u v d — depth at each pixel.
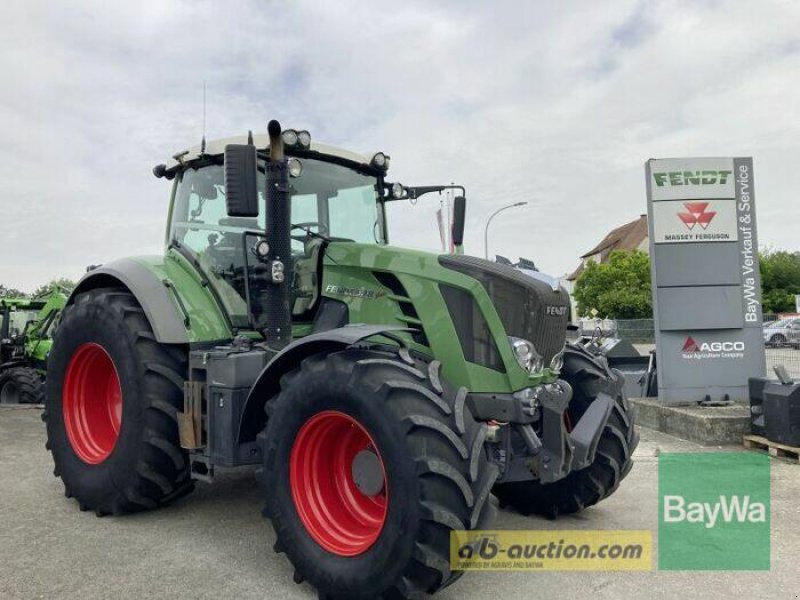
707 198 7.85
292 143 4.21
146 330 4.27
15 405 9.54
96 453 4.58
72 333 4.68
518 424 3.40
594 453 3.77
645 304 37.00
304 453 3.29
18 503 4.65
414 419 2.84
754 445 6.54
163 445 4.10
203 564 3.54
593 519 4.36
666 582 3.33
